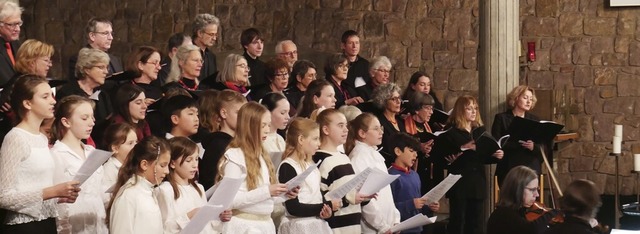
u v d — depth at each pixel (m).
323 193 8.66
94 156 6.83
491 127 13.13
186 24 16.91
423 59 16.73
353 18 16.75
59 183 7.23
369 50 16.75
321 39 16.78
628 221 13.94
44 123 7.71
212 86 10.52
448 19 16.69
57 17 16.95
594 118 16.53
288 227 8.43
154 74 9.91
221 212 7.37
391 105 11.18
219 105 8.65
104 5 16.94
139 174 7.09
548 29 16.61
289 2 16.84
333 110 8.86
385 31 16.75
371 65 12.46
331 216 8.59
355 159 9.28
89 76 9.19
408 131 11.72
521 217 8.03
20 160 6.95
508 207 8.07
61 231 7.44
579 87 16.56
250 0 16.89
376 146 10.50
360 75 13.18
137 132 8.74
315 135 8.43
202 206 7.29
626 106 16.47
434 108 12.35
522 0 16.70
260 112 8.01
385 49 16.75
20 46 8.80
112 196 7.13
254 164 7.93
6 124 8.01
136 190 7.03
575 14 16.56
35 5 17.02
